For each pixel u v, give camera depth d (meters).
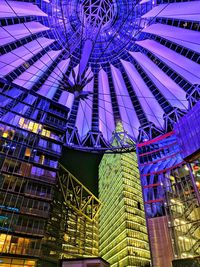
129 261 63.97
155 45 53.34
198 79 50.12
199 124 46.34
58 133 50.19
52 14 53.75
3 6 42.25
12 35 46.72
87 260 29.02
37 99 51.03
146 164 60.22
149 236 47.38
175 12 46.28
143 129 63.41
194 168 48.72
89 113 62.53
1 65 48.34
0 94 46.00
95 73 60.59
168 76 53.78
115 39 59.53
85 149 62.94
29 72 52.53
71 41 57.56
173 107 56.59
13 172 39.41
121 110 61.84
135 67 58.72
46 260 41.81
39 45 52.16
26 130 45.31
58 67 55.38
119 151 65.50
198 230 41.53
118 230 75.75
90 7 57.19
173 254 42.44
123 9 56.94
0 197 36.12
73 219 57.78
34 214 37.50
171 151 57.28
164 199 50.56
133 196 78.94
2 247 32.78
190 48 47.62
